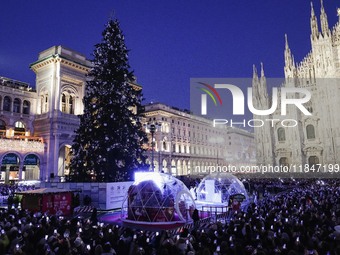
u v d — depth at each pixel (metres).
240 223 12.74
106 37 31.73
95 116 29.69
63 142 57.94
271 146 72.94
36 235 10.13
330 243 8.73
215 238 10.44
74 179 29.11
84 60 65.56
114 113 29.44
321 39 69.88
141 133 31.28
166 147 83.50
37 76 62.94
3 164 50.72
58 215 18.84
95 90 30.64
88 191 26.47
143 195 19.73
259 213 16.70
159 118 82.94
